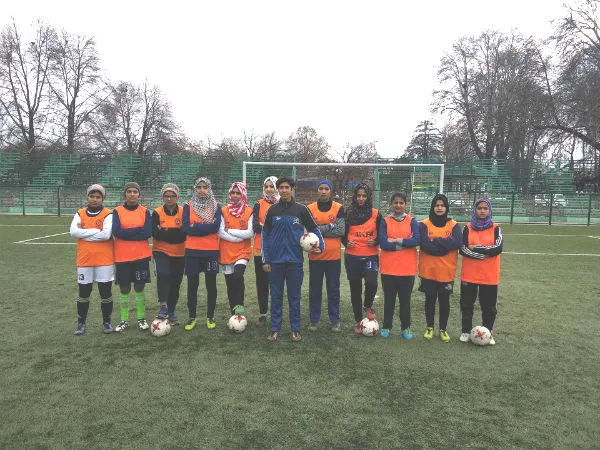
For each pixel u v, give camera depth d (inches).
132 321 209.3
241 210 191.5
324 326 204.8
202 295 265.6
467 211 948.6
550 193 898.1
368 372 151.3
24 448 103.7
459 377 148.2
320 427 114.7
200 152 1907.0
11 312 223.0
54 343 177.5
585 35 1017.5
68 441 106.9
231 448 104.7
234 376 146.3
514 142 1270.9
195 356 164.1
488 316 181.9
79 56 1409.9
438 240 177.2
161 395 131.8
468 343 183.0
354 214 189.6
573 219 942.4
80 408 123.4
